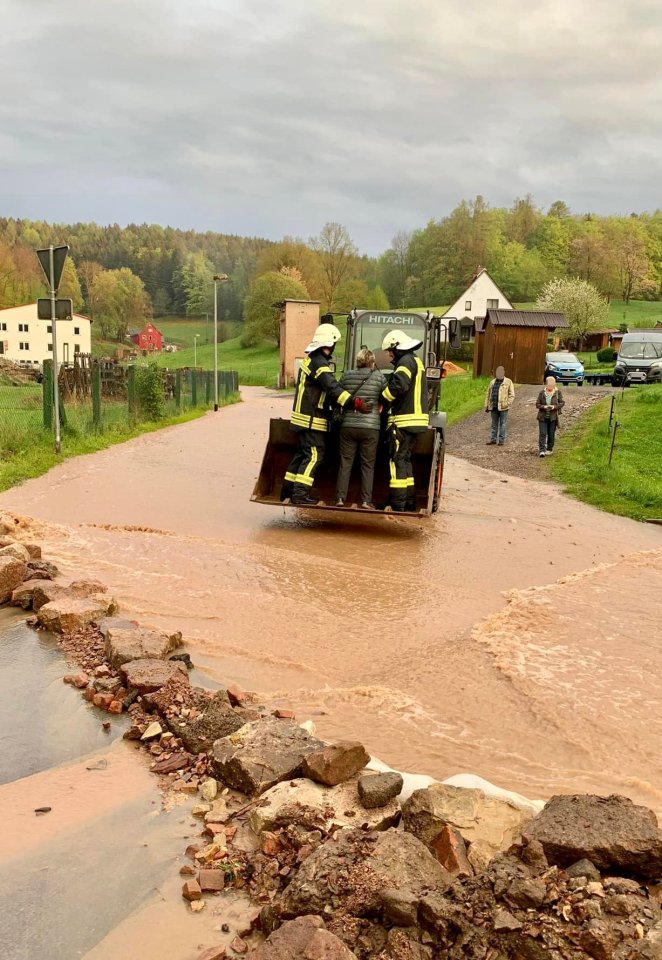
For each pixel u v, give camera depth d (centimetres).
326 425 993
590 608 717
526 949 258
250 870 318
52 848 330
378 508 1005
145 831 345
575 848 298
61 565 753
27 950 273
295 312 6294
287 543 909
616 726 477
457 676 542
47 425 1623
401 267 12200
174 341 14512
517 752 441
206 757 404
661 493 1307
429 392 1237
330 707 483
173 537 902
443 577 802
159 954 274
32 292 11475
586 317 7550
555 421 1747
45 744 422
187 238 17812
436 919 265
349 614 666
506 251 11731
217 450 1728
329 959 249
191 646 569
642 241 12812
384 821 335
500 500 1303
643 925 261
